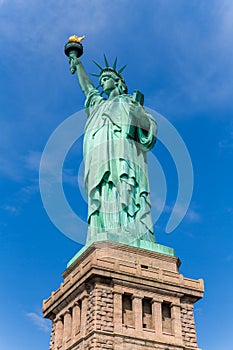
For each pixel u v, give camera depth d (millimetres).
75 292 76312
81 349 70000
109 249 77688
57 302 80562
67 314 77875
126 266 75125
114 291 72812
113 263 74375
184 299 77812
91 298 72500
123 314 72688
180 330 74375
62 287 80250
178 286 77188
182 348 72812
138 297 74000
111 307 71438
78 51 110438
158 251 81438
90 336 69062
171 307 76375
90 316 70938
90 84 106312
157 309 74562
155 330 72750
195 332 75688
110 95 97688
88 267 73562
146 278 75438
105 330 69250
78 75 107500
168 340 72688
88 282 73750
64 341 75938
